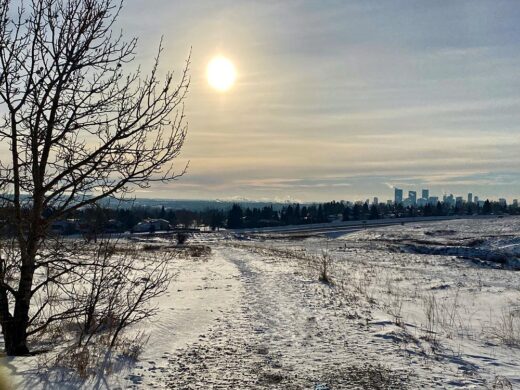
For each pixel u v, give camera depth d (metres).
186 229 109.69
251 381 6.51
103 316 8.49
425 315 12.41
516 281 21.98
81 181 7.27
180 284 17.88
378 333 9.56
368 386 6.32
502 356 8.33
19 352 7.29
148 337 8.61
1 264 7.19
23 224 7.33
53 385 5.79
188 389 6.13
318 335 9.41
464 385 6.40
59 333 8.83
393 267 28.36
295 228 118.38
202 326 10.07
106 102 7.14
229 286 17.53
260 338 9.10
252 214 165.75
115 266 7.88
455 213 170.62
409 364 7.46
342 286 17.27
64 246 7.66
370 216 160.50
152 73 7.19
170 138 7.33
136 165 7.21
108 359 7.05
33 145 7.14
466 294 17.28
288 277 20.47
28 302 7.43
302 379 6.62
